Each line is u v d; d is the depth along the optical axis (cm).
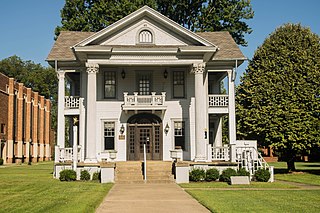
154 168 2631
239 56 2962
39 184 2198
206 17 4378
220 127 3275
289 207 1371
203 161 2705
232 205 1402
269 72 3130
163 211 1309
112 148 2984
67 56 2905
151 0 4238
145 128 3016
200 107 2758
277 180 2548
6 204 1460
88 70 2750
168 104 3023
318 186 2155
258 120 2972
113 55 2794
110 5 4184
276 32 3431
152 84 3042
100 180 2441
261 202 1487
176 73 3053
